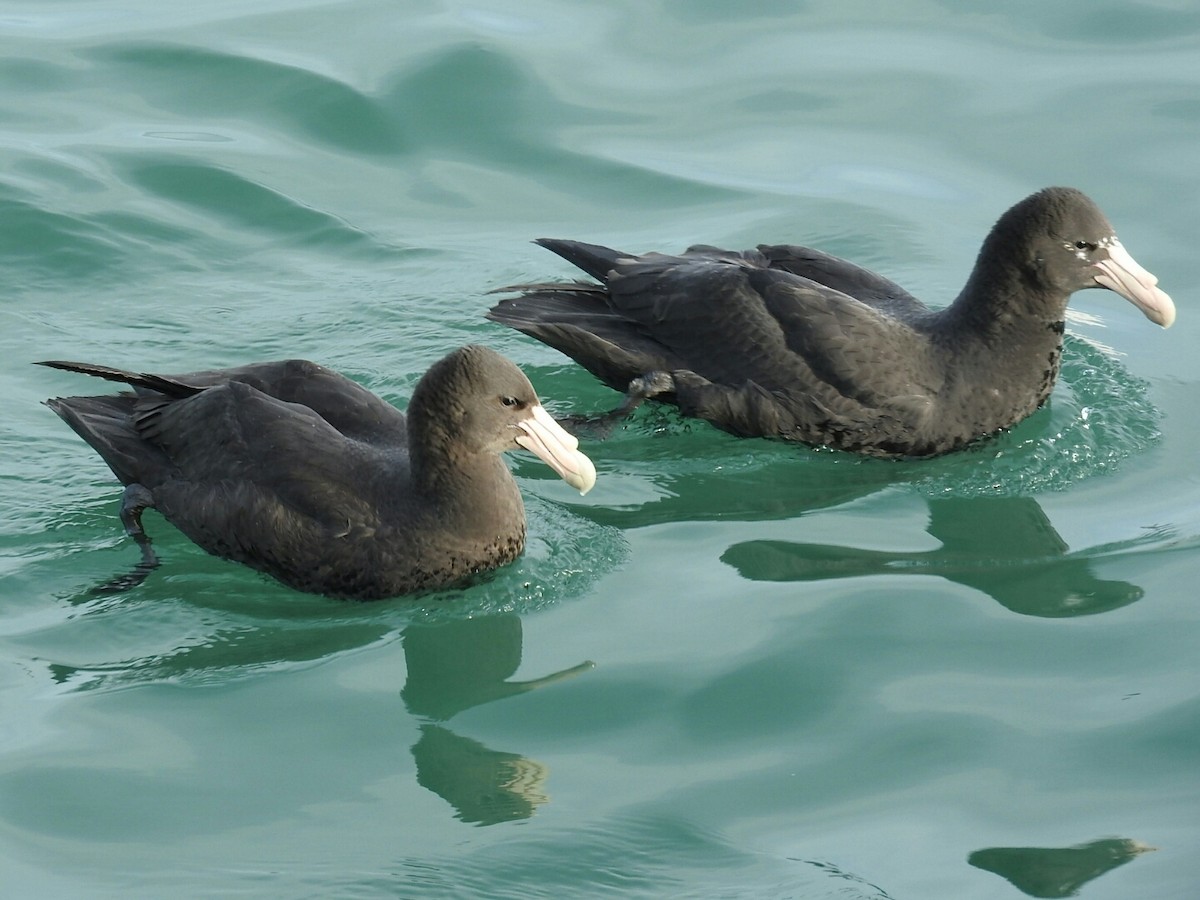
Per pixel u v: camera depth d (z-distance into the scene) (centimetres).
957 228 1869
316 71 2116
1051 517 1380
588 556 1320
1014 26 2264
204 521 1301
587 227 1889
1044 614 1213
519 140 2047
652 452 1508
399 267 1816
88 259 1794
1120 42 2214
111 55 2159
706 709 1105
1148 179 1931
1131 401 1566
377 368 1623
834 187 1953
